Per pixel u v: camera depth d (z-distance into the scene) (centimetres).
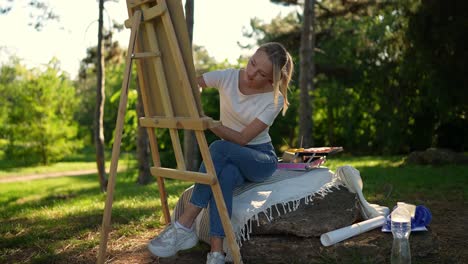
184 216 370
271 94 379
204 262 398
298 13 2470
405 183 863
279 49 367
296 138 2422
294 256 384
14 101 3525
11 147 3095
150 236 484
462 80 1648
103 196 1002
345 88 2698
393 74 2419
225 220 344
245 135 369
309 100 1688
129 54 353
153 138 402
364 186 800
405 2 1753
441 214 556
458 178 952
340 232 387
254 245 389
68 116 3269
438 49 1656
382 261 377
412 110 2409
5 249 457
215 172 342
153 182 1357
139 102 1304
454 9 1568
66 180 2194
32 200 1324
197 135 342
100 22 1216
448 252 409
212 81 390
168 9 339
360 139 2697
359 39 2505
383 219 415
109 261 408
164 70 358
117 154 349
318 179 432
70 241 471
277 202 400
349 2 1941
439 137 2375
